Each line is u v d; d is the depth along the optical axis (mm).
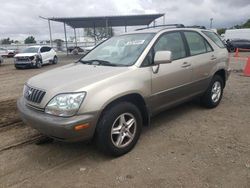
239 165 3396
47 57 20344
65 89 3359
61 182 3193
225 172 3248
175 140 4215
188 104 6125
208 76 5375
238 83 8789
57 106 3297
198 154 3725
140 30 4914
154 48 4258
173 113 5527
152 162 3551
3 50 36969
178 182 3078
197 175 3203
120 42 4711
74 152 3932
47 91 3457
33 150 4055
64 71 4109
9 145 4262
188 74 4781
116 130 3648
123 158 3697
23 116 3719
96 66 4191
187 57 4832
